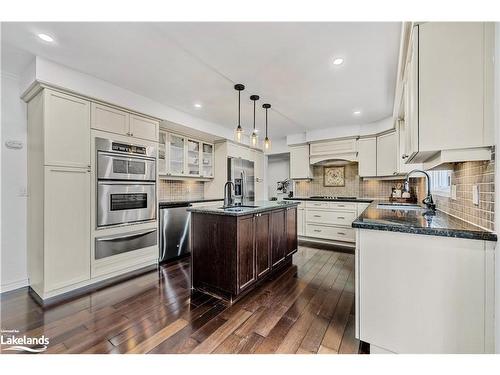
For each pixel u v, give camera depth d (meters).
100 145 2.64
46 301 2.19
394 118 3.49
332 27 1.77
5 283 2.40
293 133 5.22
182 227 3.72
